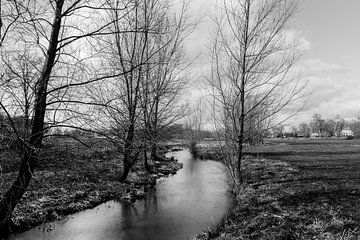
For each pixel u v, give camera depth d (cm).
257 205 1452
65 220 1415
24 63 1027
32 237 1207
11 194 1103
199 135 5444
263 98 1800
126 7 1090
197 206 1683
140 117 1755
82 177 2089
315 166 2891
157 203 1758
